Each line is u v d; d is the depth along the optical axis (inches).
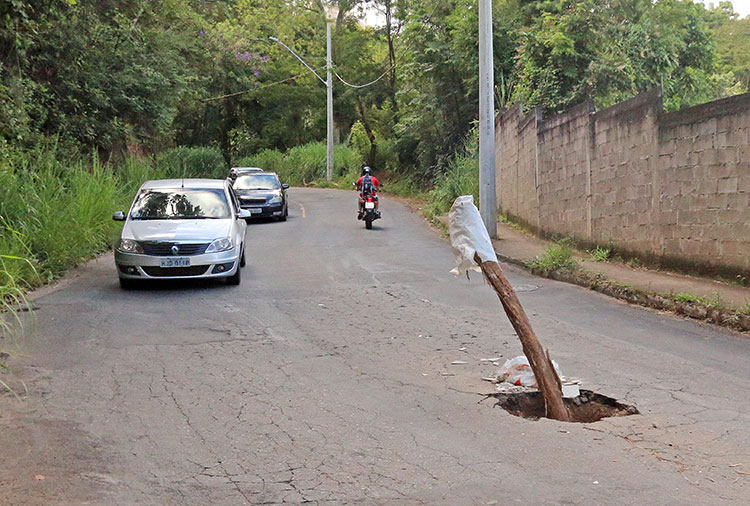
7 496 168.9
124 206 779.4
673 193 477.7
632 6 1005.8
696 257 458.3
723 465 185.0
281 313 398.0
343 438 207.2
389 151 1716.3
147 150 1384.1
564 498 165.5
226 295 453.4
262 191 1000.2
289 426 217.6
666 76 988.6
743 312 349.4
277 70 2075.5
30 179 608.7
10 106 693.9
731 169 422.0
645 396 244.2
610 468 183.3
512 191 890.1
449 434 209.6
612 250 565.6
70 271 551.5
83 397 247.3
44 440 206.1
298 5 2262.6
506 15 1133.7
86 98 893.2
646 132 506.6
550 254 534.9
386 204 1229.7
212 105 2015.3
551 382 229.9
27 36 748.6
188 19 1443.2
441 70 1218.6
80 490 172.7
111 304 422.3
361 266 573.9
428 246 697.6
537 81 948.6
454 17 1195.3
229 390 255.8
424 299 433.7
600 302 420.2
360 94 1740.9
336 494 169.8
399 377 271.4
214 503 165.8
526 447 198.5
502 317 381.4
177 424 220.1
